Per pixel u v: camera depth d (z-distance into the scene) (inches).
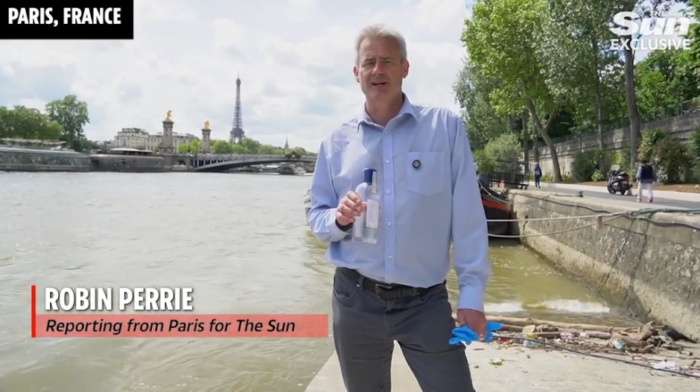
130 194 1851.6
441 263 88.2
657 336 266.1
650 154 944.9
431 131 87.2
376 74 86.9
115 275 506.0
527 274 543.5
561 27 1117.7
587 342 244.5
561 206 611.5
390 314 88.5
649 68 1987.0
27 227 912.3
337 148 94.0
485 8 1524.4
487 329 83.8
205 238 804.0
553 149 1571.1
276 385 236.4
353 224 87.7
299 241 776.3
